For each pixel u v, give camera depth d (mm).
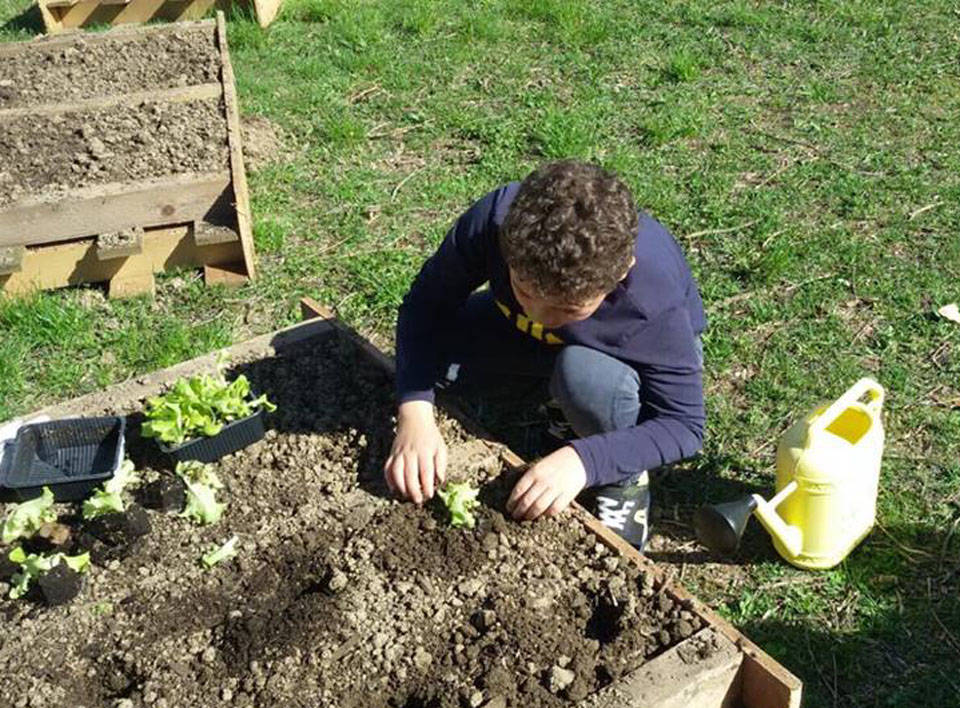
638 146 2889
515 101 3135
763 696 1371
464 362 1817
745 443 1953
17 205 2324
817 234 2490
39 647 1445
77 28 3762
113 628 1467
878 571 1704
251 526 1610
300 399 1843
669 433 1562
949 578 1688
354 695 1369
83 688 1403
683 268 1623
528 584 1498
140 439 1768
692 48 3402
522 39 3508
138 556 1567
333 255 2502
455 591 1495
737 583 1694
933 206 2578
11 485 1630
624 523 1679
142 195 2367
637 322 1525
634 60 3346
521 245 1336
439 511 1606
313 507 1623
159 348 2230
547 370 1806
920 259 2400
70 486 1645
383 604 1476
